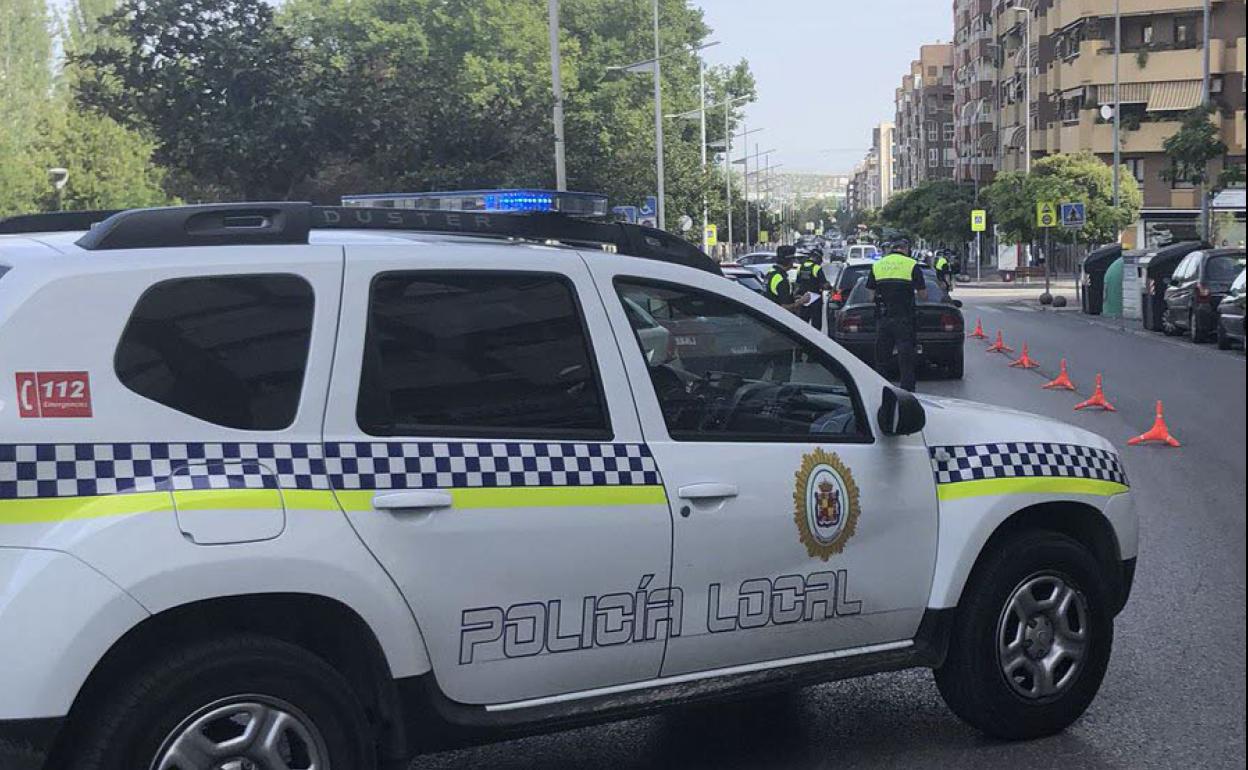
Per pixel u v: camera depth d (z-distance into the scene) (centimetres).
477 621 390
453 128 1930
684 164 5431
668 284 450
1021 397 1669
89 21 6606
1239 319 2253
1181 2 6009
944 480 489
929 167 14288
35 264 356
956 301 1945
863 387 479
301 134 1747
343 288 388
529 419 411
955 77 11575
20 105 6406
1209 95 3562
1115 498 527
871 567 467
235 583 351
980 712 498
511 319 414
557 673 406
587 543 406
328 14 4791
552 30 2461
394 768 399
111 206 4681
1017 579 498
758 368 464
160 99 1681
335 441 378
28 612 329
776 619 446
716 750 509
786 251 2038
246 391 370
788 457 452
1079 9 6216
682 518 424
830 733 524
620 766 494
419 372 395
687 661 431
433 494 383
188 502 350
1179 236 5978
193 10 1709
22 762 328
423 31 4694
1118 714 532
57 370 346
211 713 354
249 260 379
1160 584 732
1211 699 546
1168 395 1670
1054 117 7100
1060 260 6931
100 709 346
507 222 460
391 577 375
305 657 368
